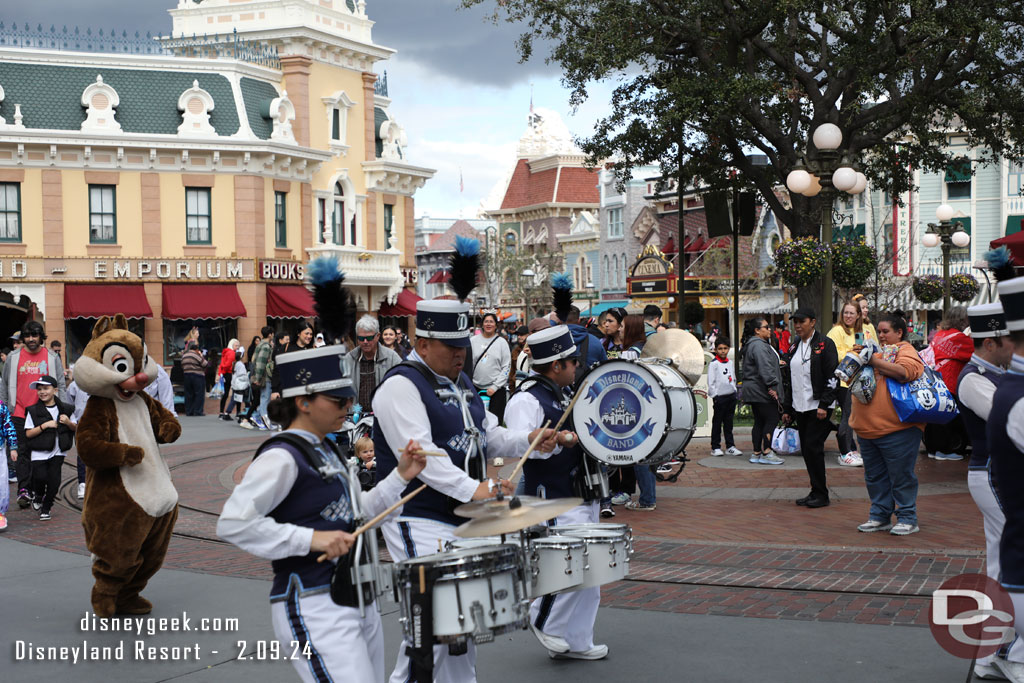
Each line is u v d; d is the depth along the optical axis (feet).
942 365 37.27
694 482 43.09
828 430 36.73
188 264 115.55
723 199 73.92
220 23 132.57
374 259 138.72
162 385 32.53
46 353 42.50
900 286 117.80
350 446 34.45
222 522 13.62
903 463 31.58
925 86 72.79
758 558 29.50
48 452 39.19
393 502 14.84
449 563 14.84
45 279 110.22
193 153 115.85
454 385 18.08
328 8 135.13
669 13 75.31
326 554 13.79
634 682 20.04
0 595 27.89
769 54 75.66
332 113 134.72
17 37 111.45
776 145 77.05
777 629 23.08
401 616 15.02
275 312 120.88
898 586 26.02
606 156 82.53
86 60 113.29
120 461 24.72
